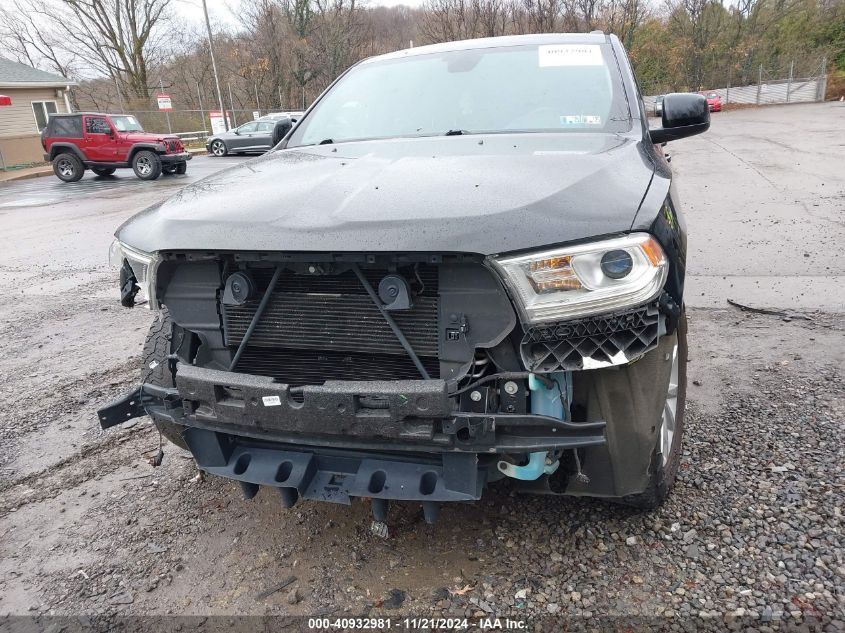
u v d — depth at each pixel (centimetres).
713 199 940
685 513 247
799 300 490
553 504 258
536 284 174
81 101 4431
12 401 403
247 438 223
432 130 297
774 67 4250
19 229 1096
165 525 271
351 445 195
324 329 208
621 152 234
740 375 365
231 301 213
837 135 1756
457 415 180
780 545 228
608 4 3591
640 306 177
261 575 237
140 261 222
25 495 299
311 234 189
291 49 4591
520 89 306
